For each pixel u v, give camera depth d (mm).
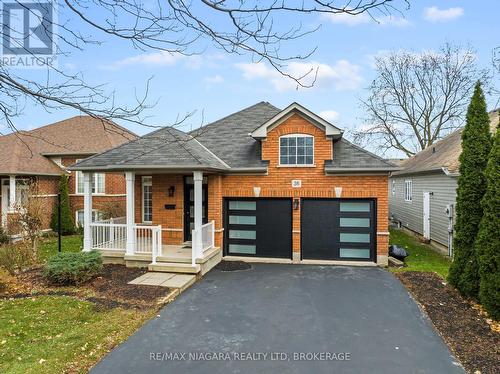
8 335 5914
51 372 4699
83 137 20750
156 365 4977
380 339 5836
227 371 4824
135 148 11414
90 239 11078
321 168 11570
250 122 14656
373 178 11312
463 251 8148
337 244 11719
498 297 6539
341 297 8039
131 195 10680
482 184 7980
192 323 6520
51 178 18984
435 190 14898
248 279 9656
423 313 7008
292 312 7098
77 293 8141
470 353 5316
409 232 19469
